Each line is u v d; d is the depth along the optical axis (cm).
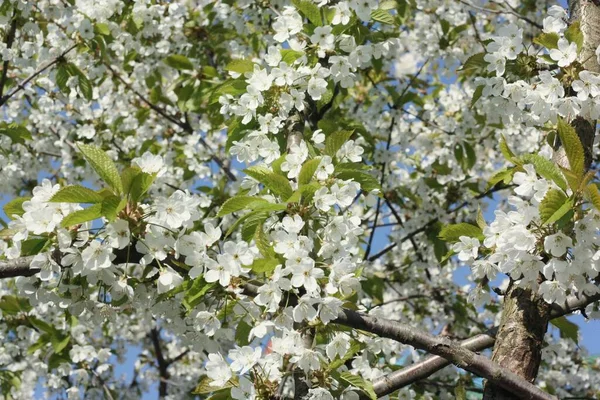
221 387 356
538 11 862
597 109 388
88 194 338
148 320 873
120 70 915
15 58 696
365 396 399
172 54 804
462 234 379
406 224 793
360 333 430
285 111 452
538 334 369
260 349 359
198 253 351
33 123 934
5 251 356
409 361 606
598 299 374
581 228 329
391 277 900
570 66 401
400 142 820
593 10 452
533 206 338
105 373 902
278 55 461
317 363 358
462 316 830
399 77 859
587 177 323
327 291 351
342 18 473
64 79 691
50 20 708
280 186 375
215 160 884
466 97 812
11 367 883
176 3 740
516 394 347
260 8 759
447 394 661
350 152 416
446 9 834
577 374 954
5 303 739
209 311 383
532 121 449
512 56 428
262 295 348
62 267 367
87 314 408
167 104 893
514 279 353
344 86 471
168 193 880
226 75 840
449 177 809
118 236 338
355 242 392
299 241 352
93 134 856
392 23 510
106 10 696
